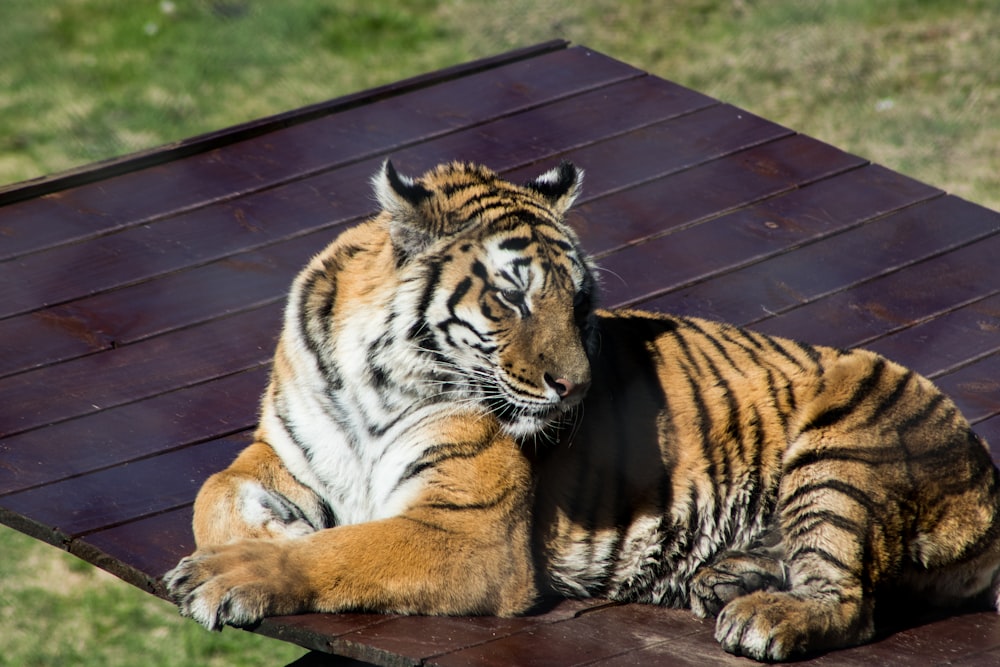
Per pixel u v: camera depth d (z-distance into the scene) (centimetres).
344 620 764
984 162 1983
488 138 1357
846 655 779
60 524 862
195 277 1152
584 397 845
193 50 2294
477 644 755
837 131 2064
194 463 939
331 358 845
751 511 870
